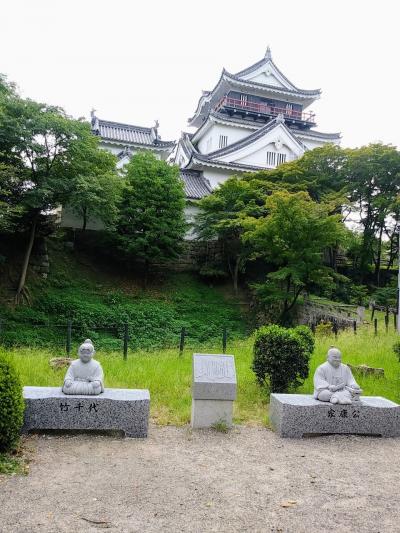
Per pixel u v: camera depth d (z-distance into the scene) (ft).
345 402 25.12
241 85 146.92
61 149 71.15
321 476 19.34
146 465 19.76
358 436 25.13
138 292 89.81
